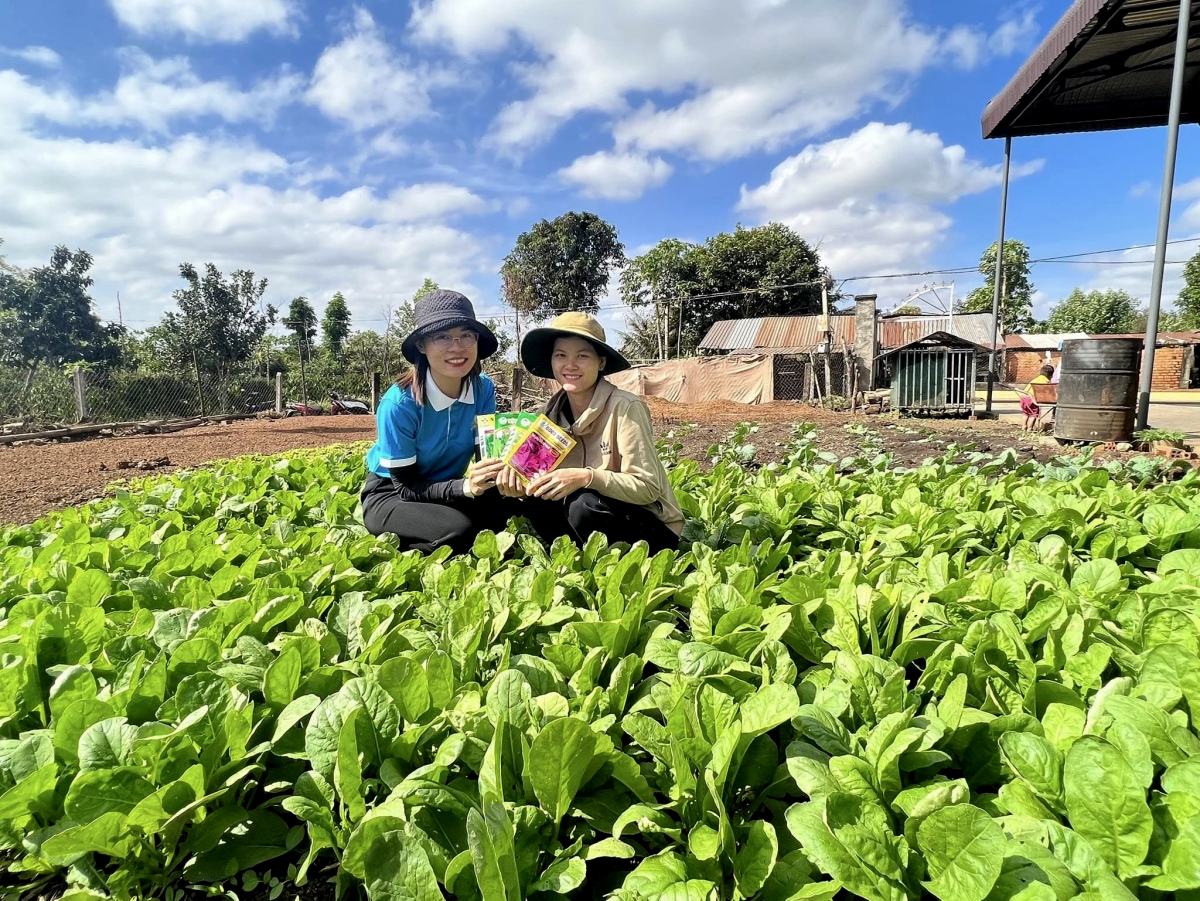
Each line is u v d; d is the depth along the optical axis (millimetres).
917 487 3412
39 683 1481
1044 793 1018
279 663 1367
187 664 1475
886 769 1068
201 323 23922
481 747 1199
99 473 8031
